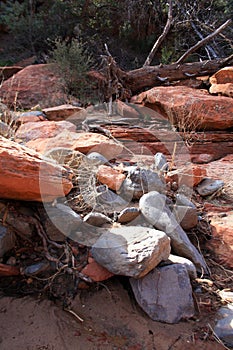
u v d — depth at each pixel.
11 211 2.14
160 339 1.73
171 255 2.08
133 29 8.16
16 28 8.55
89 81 5.57
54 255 2.05
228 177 3.16
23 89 5.35
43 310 1.86
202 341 1.73
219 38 7.22
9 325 1.79
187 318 1.83
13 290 1.97
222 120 4.08
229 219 2.58
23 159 2.00
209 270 2.18
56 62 5.77
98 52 7.75
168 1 7.30
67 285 1.97
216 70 5.95
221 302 1.94
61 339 1.73
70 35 8.41
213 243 2.39
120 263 1.86
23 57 8.48
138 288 1.89
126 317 1.83
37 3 9.52
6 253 2.07
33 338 1.73
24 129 3.19
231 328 1.77
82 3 8.16
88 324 1.81
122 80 5.66
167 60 7.01
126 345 1.71
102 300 1.91
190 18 7.23
